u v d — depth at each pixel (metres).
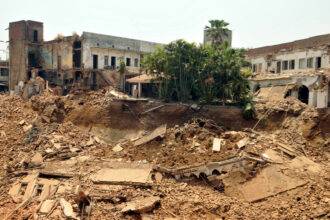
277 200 30.67
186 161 36.12
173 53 47.84
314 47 49.22
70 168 36.38
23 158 39.22
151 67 49.03
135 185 32.72
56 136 42.81
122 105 46.66
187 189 32.72
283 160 34.97
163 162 36.88
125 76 64.56
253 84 53.09
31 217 29.16
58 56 65.38
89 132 45.34
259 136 38.91
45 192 32.28
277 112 42.12
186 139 39.62
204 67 46.25
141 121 45.19
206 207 29.94
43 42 68.19
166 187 32.84
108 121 45.78
